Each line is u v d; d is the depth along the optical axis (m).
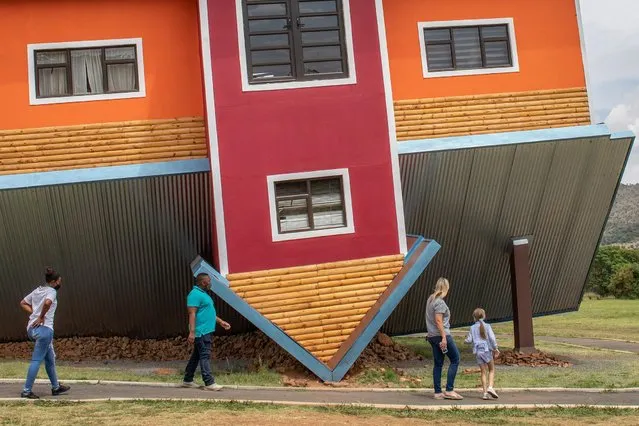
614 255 68.88
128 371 15.34
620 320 34.78
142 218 16.23
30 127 15.84
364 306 15.27
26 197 15.37
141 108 16.25
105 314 18.22
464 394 13.30
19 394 11.65
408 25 17.14
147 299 18.03
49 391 12.13
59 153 15.81
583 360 18.67
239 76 15.43
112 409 10.48
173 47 16.55
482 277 19.03
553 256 19.02
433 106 16.92
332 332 15.05
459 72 17.12
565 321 35.19
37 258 16.55
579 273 19.67
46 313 11.36
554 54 17.58
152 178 15.59
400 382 14.77
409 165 16.33
